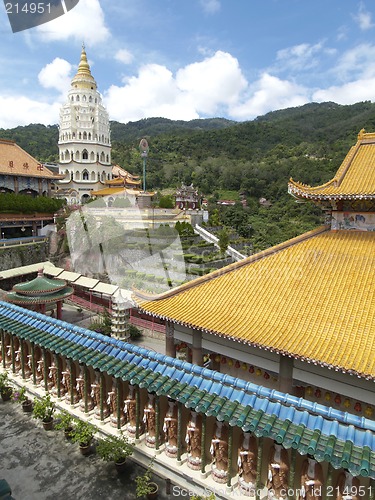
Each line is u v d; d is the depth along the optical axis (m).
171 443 10.81
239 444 9.80
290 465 8.81
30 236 53.12
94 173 79.69
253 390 9.79
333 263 14.71
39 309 33.97
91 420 12.52
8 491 5.13
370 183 15.15
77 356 12.41
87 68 81.44
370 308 12.37
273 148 161.75
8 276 39.16
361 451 7.81
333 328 12.11
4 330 15.65
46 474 10.45
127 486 10.07
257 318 13.48
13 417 13.34
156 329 31.05
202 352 15.77
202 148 162.00
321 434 8.38
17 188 58.19
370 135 17.47
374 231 15.24
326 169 118.69
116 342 12.70
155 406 10.98
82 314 36.12
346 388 12.10
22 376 15.30
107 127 84.31
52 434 12.31
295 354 11.30
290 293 14.14
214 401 9.70
